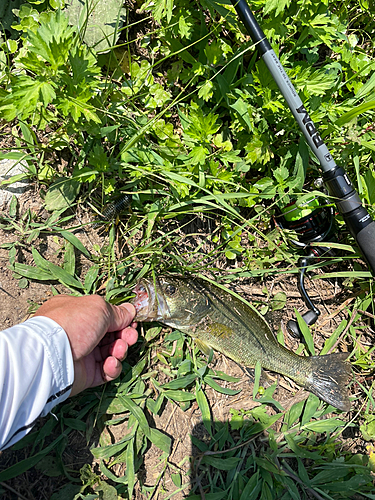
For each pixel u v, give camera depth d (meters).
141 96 0.37
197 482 0.35
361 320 0.43
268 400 0.38
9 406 0.21
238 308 0.39
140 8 0.38
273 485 0.36
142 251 0.36
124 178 0.37
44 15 0.30
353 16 0.43
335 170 0.34
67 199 0.36
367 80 0.41
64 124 0.33
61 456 0.33
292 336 0.42
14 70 0.35
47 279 0.35
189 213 0.40
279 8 0.31
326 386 0.39
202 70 0.36
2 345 0.22
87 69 0.28
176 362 0.37
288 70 0.35
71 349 0.27
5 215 0.35
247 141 0.39
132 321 0.35
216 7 0.32
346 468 0.37
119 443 0.33
